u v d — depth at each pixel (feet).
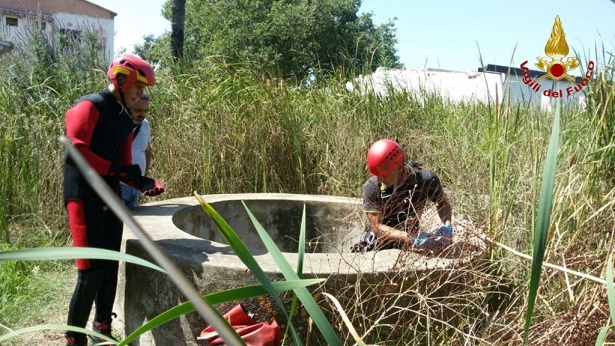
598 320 9.23
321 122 24.53
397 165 12.61
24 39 26.25
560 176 11.97
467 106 26.25
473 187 13.94
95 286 11.84
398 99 25.90
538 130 13.07
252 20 93.25
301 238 6.28
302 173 23.35
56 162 20.79
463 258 10.77
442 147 20.68
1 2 94.22
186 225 15.64
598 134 12.48
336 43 93.45
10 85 23.59
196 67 25.57
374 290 10.41
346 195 22.20
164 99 23.94
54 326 5.26
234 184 22.75
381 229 12.07
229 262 10.93
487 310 11.12
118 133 12.28
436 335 10.77
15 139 20.39
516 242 11.76
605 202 11.47
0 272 15.55
